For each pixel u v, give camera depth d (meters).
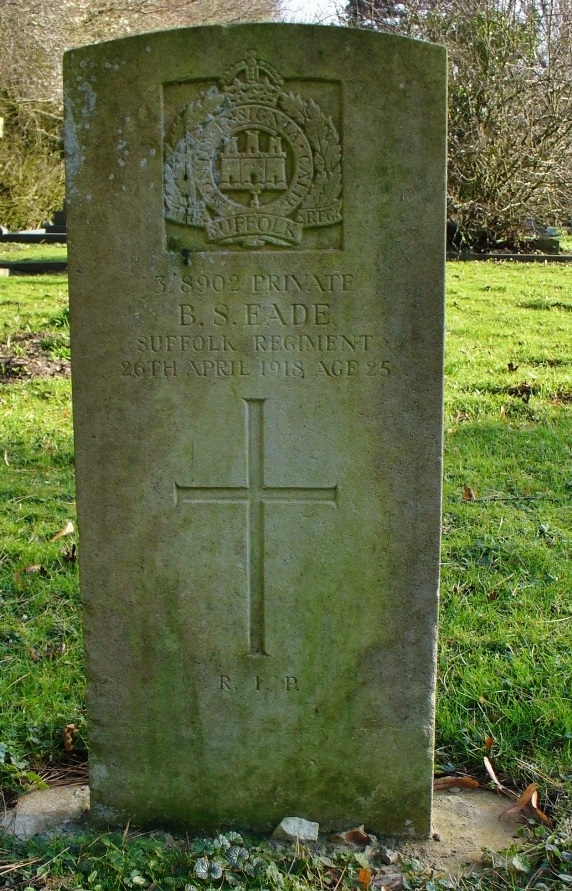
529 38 7.13
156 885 1.57
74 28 8.67
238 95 1.54
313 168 1.55
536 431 3.06
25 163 8.88
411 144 1.54
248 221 1.57
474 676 1.94
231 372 1.59
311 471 1.61
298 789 1.68
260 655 1.65
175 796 1.69
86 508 1.63
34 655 2.05
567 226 9.04
